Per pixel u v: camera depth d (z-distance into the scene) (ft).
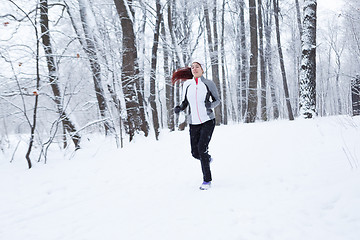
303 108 27.30
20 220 8.50
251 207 7.61
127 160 15.15
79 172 13.21
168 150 17.22
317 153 12.02
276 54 60.49
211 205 8.16
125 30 21.30
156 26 28.45
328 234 5.74
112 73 20.40
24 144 18.03
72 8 21.58
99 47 19.74
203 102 10.69
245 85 53.83
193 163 14.25
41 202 9.99
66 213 8.84
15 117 16.21
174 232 6.58
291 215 6.83
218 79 49.34
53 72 17.11
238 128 24.95
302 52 27.55
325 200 7.32
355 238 5.42
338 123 18.65
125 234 6.81
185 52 40.16
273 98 62.18
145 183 11.61
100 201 9.77
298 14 52.90
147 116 26.61
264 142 16.31
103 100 21.07
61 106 16.51
